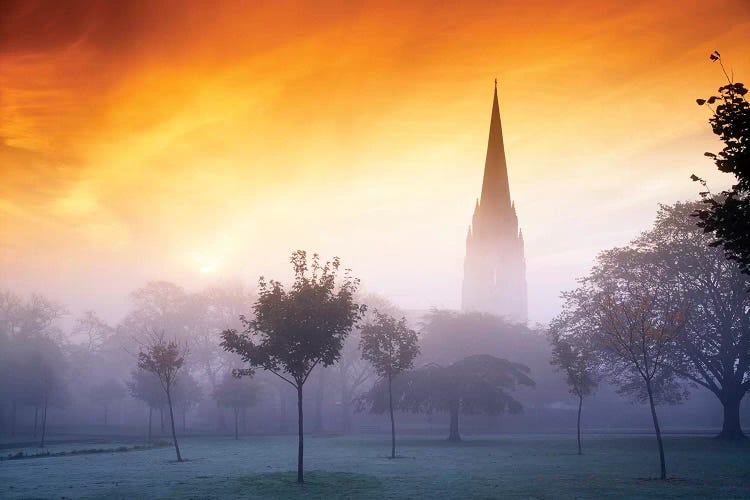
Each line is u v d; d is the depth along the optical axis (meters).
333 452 47.94
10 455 44.31
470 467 34.38
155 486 25.41
